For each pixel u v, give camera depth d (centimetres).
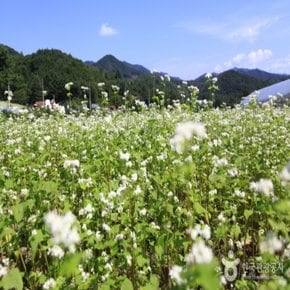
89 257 383
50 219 237
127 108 1677
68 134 1123
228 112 1605
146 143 852
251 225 496
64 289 329
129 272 397
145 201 551
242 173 609
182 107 1303
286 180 334
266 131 1078
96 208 475
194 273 181
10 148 923
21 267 454
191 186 500
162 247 379
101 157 667
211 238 465
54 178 612
